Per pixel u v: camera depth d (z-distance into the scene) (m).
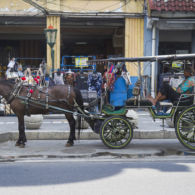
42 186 5.82
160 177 6.35
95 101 9.38
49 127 11.50
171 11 14.93
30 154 8.31
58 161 7.63
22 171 6.78
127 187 5.76
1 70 19.50
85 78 15.24
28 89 9.10
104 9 16.66
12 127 11.46
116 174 6.55
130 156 8.12
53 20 16.47
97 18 17.02
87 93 12.98
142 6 16.59
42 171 6.77
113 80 9.09
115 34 19.84
